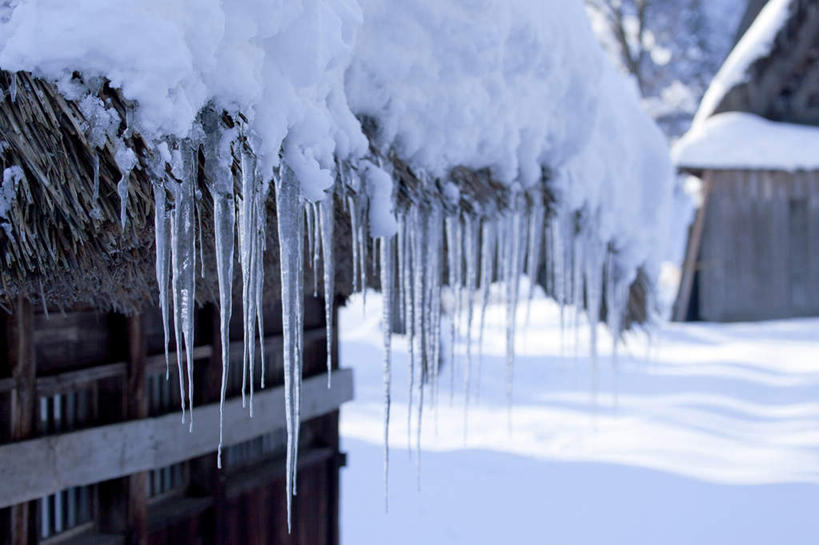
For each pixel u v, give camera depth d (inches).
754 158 708.7
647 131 205.5
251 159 92.3
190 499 169.2
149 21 80.8
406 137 125.0
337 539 221.1
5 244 84.0
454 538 283.7
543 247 170.2
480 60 130.3
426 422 465.7
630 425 434.0
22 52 78.8
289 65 95.9
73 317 141.9
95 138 82.0
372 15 119.4
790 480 319.3
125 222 84.7
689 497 310.8
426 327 135.0
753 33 738.8
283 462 199.0
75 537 145.8
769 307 749.3
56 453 131.0
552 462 371.2
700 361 601.6
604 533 280.2
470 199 139.3
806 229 746.2
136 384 148.9
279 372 194.2
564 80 153.6
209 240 102.7
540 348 668.1
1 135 81.6
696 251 765.9
